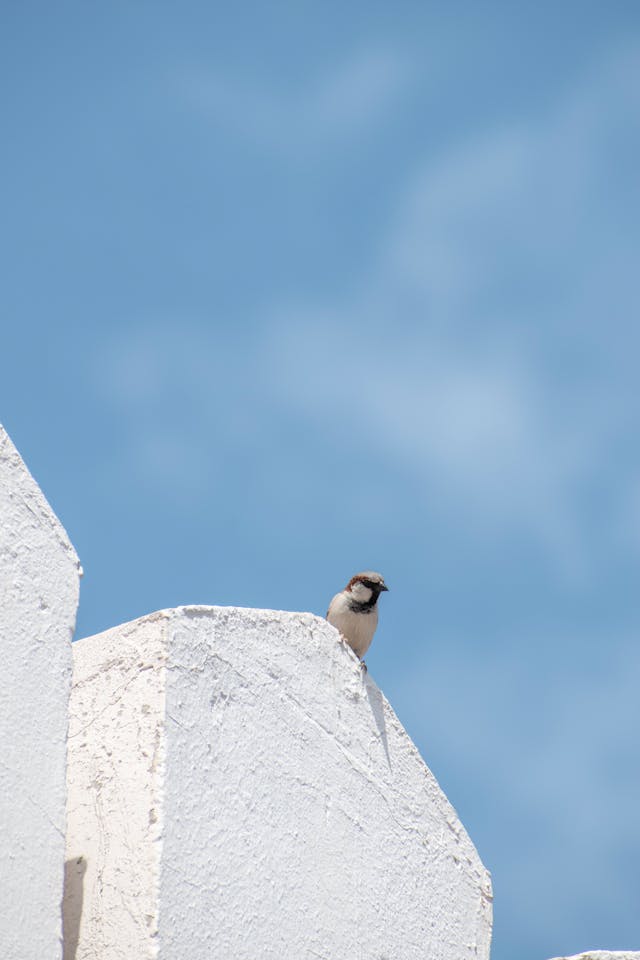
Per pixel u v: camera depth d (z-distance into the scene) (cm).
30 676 716
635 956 959
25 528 744
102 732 803
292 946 826
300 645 943
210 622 861
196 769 802
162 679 806
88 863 758
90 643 847
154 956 722
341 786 929
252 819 833
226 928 778
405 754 1012
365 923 898
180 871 760
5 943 657
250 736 859
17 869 674
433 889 982
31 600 732
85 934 737
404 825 980
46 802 700
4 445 751
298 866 858
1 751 687
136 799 771
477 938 1007
